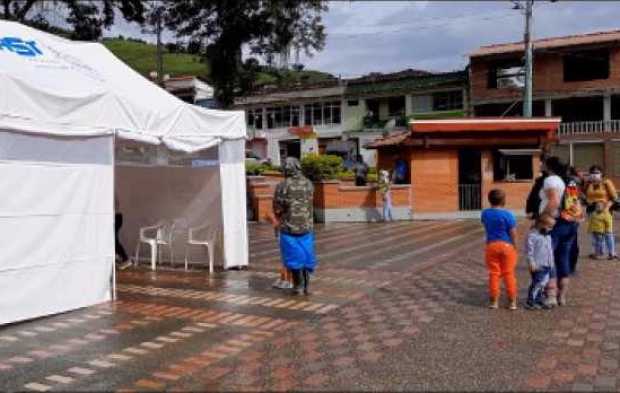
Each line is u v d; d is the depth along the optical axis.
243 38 29.42
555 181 8.13
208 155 11.73
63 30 24.55
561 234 8.25
